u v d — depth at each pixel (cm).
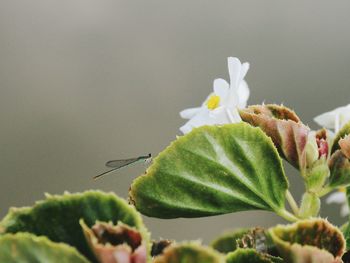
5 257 31
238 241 40
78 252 31
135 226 33
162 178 39
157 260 31
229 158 39
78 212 33
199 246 30
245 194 40
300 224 35
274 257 36
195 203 39
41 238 31
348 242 41
